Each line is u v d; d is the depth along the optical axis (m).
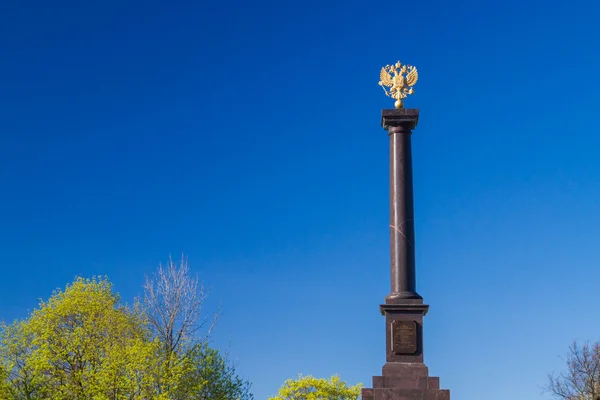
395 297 30.22
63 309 47.09
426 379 29.03
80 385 45.28
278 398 67.06
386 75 32.91
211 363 47.66
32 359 45.12
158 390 44.41
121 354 44.56
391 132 32.28
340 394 67.06
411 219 31.33
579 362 57.75
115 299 49.56
